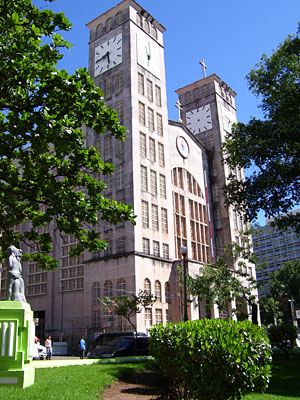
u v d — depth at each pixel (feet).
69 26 37.19
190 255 163.12
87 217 42.78
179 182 172.24
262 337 25.36
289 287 223.51
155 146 153.99
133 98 148.77
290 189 72.49
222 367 23.20
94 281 136.46
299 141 70.74
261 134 74.90
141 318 124.36
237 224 193.16
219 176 194.80
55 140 35.12
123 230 134.82
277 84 74.59
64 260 154.10
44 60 35.81
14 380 28.66
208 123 206.59
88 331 130.21
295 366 61.31
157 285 135.44
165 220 150.20
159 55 173.06
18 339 30.30
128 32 158.40
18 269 33.73
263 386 23.61
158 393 34.65
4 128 37.27
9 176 44.42
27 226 172.96
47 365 45.09
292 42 75.36
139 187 139.23
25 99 36.94
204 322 29.66
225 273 101.81
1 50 34.32
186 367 25.67
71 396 27.76
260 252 353.92
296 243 329.93
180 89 221.87
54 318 148.87
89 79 36.83
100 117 38.78
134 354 63.10
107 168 43.52
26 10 36.81
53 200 41.60
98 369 42.78
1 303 30.30
